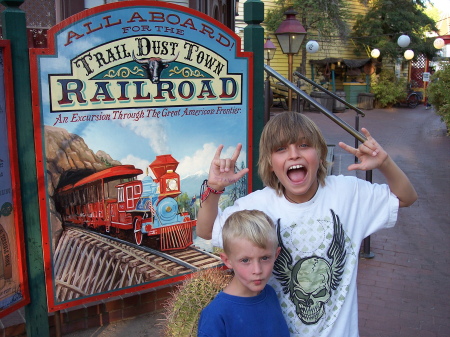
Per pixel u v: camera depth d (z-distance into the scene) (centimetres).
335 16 2202
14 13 249
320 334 189
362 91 2228
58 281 279
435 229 589
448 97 1274
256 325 175
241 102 328
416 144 1239
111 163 287
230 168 189
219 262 331
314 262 187
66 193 275
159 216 308
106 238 292
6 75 248
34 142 262
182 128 308
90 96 275
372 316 377
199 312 202
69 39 264
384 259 493
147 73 291
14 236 260
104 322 347
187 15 298
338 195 192
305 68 2209
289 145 181
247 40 331
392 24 2298
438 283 439
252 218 175
